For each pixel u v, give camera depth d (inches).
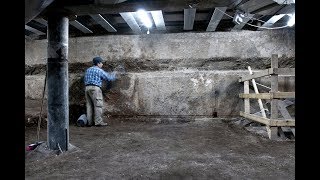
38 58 279.3
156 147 153.4
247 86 227.9
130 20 215.8
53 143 141.1
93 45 269.0
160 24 230.5
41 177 103.7
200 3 139.8
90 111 235.1
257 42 251.1
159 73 259.9
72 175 105.7
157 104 254.4
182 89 251.6
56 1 133.0
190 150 145.6
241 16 190.1
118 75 260.5
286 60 247.6
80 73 270.2
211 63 257.4
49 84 140.3
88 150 146.3
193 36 258.2
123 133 197.3
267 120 173.2
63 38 139.7
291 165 117.0
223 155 134.5
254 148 148.9
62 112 141.2
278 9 180.4
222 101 247.4
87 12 143.3
